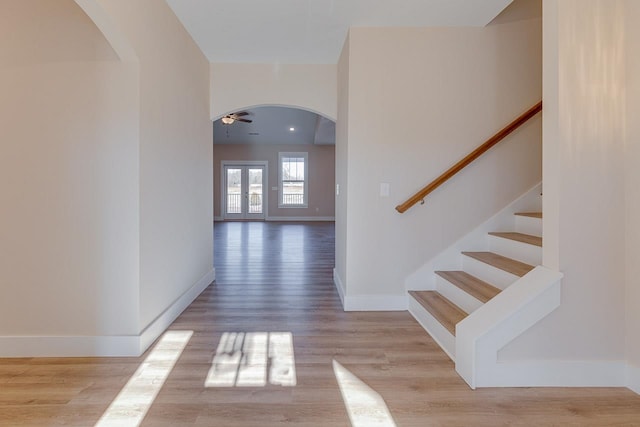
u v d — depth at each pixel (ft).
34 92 7.89
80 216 8.01
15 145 7.91
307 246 24.23
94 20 6.82
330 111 13.93
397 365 7.70
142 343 8.24
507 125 10.85
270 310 11.25
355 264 11.29
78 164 7.97
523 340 6.84
